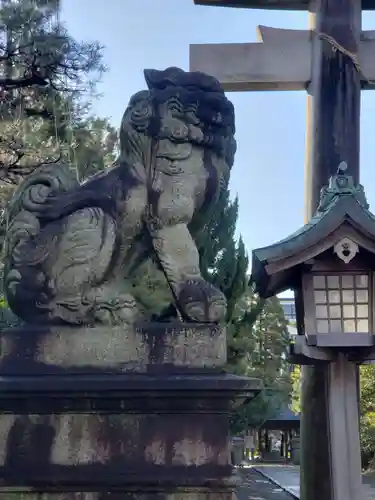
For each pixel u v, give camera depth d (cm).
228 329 948
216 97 362
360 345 423
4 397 316
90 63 838
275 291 479
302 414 543
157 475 313
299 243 417
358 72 579
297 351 426
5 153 877
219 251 930
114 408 319
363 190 451
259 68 602
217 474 314
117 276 357
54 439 319
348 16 586
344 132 564
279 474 1550
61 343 335
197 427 320
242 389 314
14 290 348
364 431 1501
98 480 311
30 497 313
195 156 360
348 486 425
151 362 332
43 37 789
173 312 360
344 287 438
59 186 362
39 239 351
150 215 354
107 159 1040
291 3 627
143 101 362
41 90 877
